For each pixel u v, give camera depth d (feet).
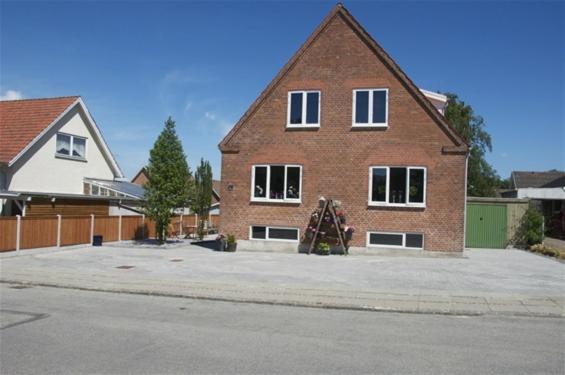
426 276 48.01
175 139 78.48
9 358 21.99
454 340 26.32
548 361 22.68
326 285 42.63
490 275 48.91
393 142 66.13
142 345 24.39
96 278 45.70
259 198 70.69
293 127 69.72
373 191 66.80
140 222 88.79
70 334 26.37
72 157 89.20
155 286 41.93
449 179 64.13
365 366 21.54
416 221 64.85
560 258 64.44
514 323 30.78
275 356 22.81
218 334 26.86
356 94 68.08
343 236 66.74
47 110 86.48
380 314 33.27
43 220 66.64
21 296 38.14
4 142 79.20
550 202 121.39
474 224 80.69
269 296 38.06
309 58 69.67
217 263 56.90
